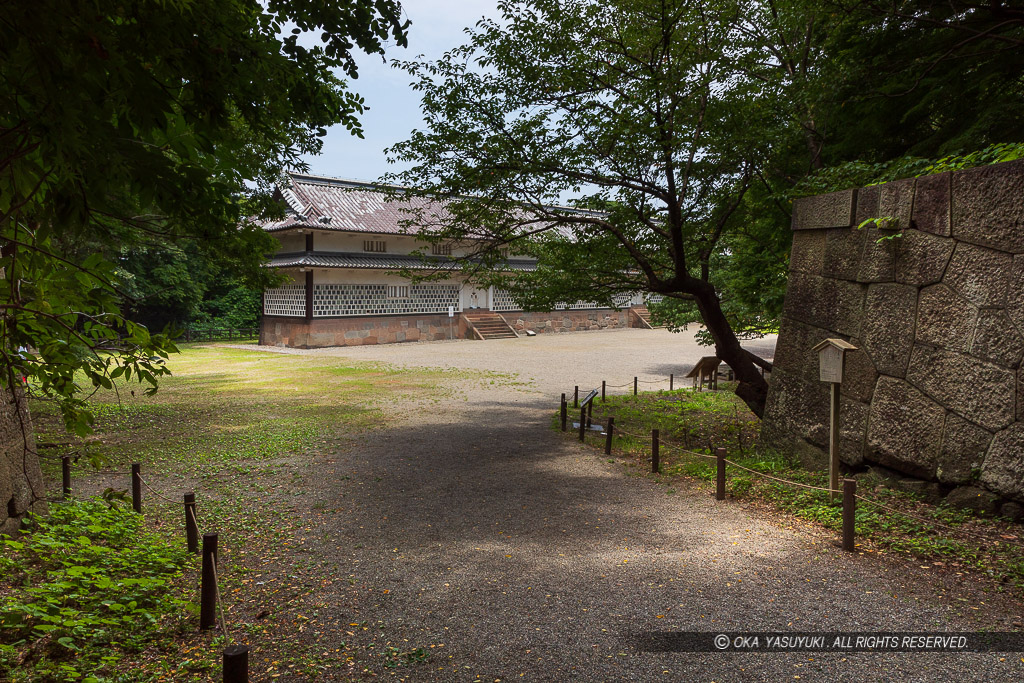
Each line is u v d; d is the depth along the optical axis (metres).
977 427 6.28
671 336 38.41
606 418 13.77
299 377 20.17
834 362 7.07
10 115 2.35
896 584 4.97
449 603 4.92
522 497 7.94
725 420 13.56
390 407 14.94
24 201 2.58
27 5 1.88
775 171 11.32
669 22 9.20
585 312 44.16
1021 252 5.94
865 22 9.03
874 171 8.66
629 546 6.09
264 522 7.11
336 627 4.56
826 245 8.37
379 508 7.56
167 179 2.63
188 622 4.64
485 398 16.31
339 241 31.83
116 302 3.35
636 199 10.59
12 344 3.24
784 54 12.05
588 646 4.17
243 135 4.83
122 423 12.88
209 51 2.52
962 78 9.15
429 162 10.75
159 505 7.76
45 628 3.90
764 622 4.43
